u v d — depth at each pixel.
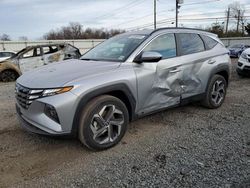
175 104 4.29
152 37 4.02
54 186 2.68
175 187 2.60
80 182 2.74
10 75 10.67
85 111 3.19
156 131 4.07
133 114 3.72
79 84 3.12
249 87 7.42
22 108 3.34
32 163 3.14
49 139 3.80
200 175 2.80
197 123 4.41
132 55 3.73
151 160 3.16
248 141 3.65
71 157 3.28
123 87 3.47
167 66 4.01
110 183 2.70
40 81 3.20
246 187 2.56
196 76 4.55
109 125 3.41
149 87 3.80
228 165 2.99
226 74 5.34
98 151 3.40
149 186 2.63
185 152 3.34
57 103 2.99
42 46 11.44
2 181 2.78
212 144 3.57
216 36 5.33
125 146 3.55
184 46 4.44
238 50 23.64
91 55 4.32
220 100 5.24
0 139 3.84
